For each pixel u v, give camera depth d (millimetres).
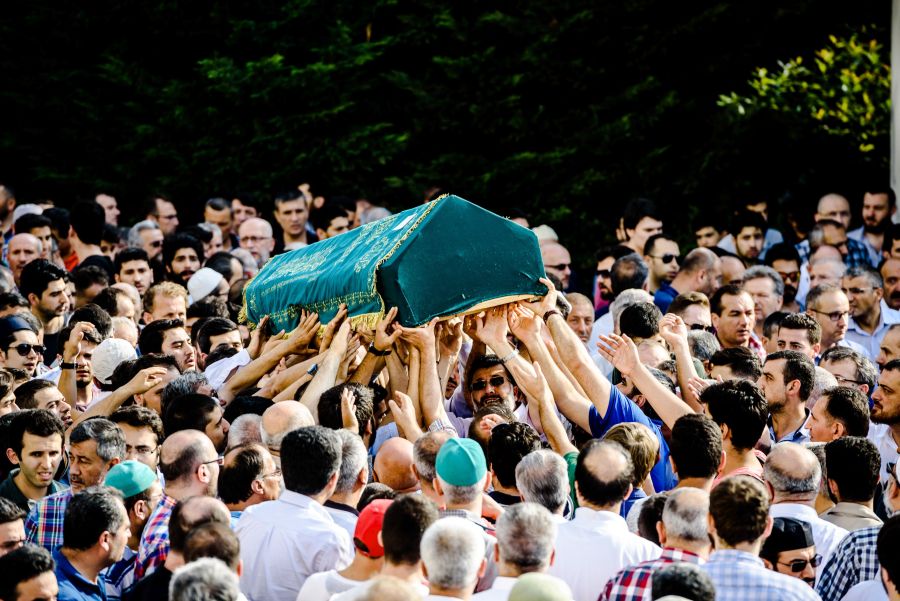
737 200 27562
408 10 30031
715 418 11781
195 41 29844
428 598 8742
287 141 28641
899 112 23984
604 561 9945
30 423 12547
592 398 12773
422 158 29734
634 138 28484
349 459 10734
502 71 28891
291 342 13727
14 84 29484
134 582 10648
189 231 23406
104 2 29453
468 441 10391
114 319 17250
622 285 19609
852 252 23328
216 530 8930
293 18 29266
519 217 24719
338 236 14922
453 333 13766
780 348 16547
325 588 9492
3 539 10406
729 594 9281
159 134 29094
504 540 9133
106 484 11328
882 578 9477
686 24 28219
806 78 27359
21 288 18922
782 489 11031
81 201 23016
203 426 12539
